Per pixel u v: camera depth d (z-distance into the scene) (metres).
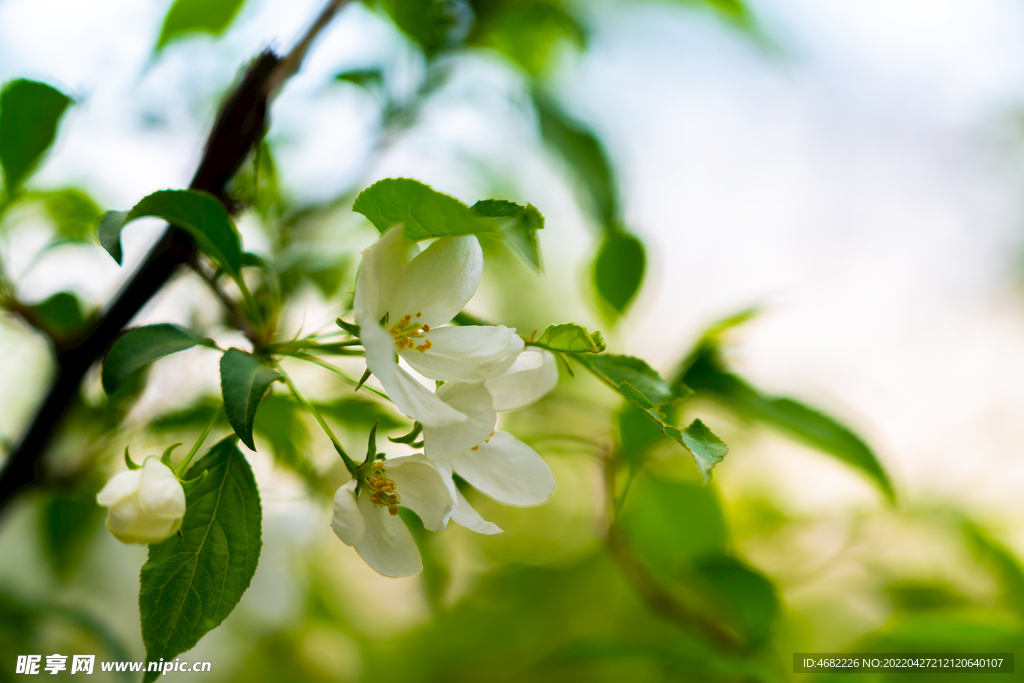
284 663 0.81
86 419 0.53
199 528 0.42
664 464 0.60
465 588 0.82
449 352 0.43
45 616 0.56
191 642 0.41
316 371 0.54
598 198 0.56
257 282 0.52
